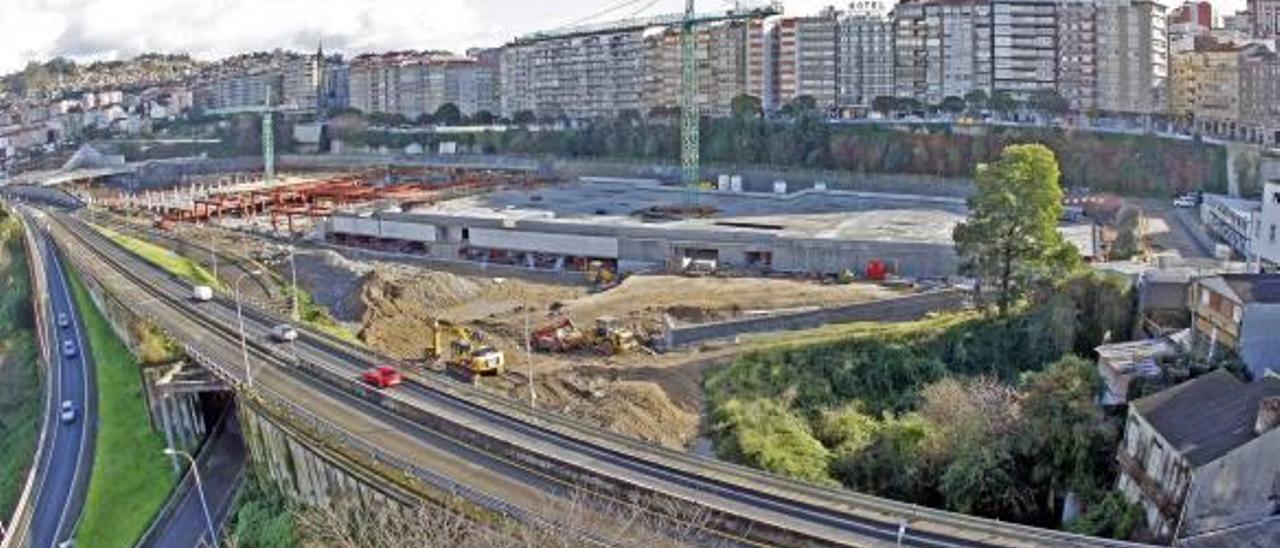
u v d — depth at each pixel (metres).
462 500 58.91
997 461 69.94
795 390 90.50
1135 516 62.19
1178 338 82.88
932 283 128.50
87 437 96.50
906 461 74.19
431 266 160.62
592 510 58.47
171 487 83.06
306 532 65.19
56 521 82.75
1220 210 155.62
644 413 85.88
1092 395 74.50
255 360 92.88
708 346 101.38
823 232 151.12
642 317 114.62
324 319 118.81
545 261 161.00
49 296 146.38
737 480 62.47
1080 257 102.12
